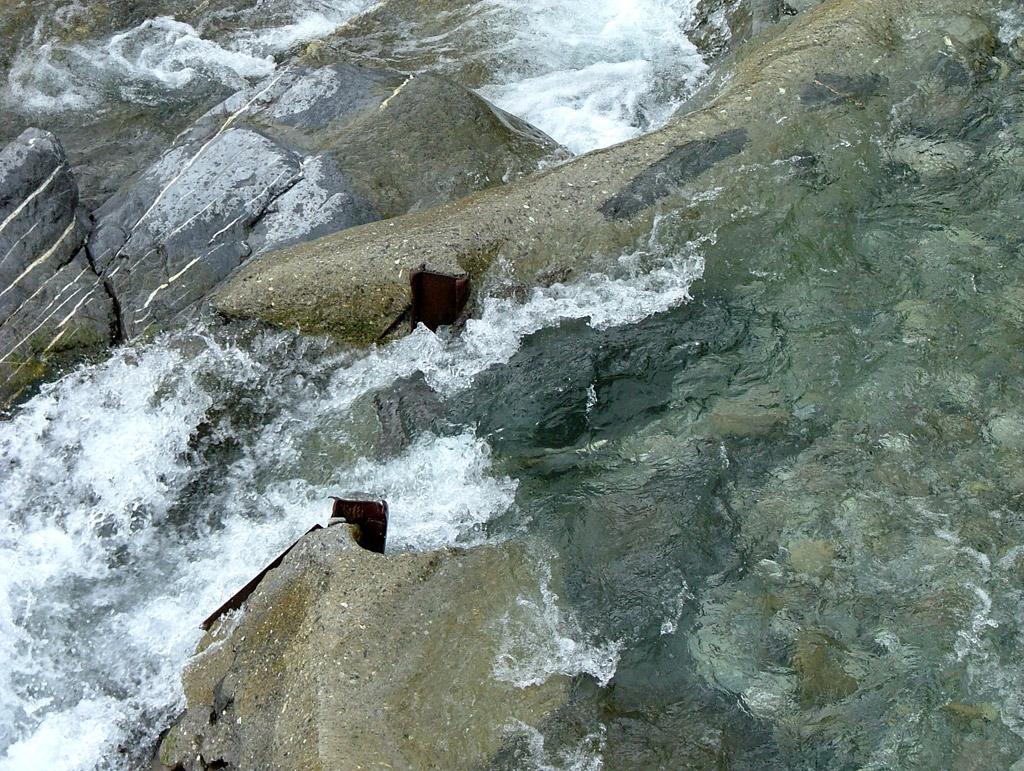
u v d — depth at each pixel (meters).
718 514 4.28
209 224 5.46
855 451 4.48
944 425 4.55
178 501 4.66
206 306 5.04
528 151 6.09
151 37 7.68
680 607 3.94
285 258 5.01
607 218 5.15
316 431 4.80
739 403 4.71
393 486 4.57
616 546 4.17
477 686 3.57
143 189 5.73
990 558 4.06
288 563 3.96
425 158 5.83
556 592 3.98
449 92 6.17
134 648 4.21
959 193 5.47
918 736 3.56
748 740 3.56
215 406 4.85
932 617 3.89
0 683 4.14
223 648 3.89
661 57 7.36
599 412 4.74
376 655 3.57
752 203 5.34
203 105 7.13
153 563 4.50
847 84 5.74
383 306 4.91
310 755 3.28
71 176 5.59
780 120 5.55
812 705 3.65
